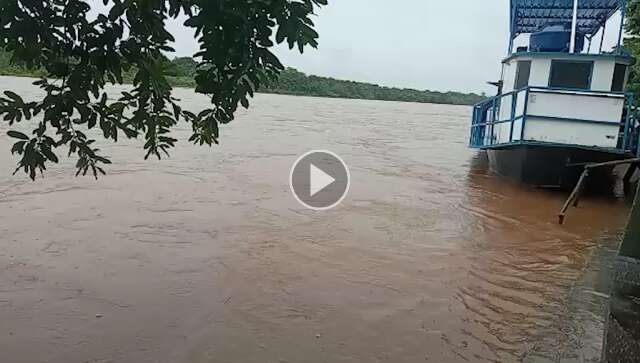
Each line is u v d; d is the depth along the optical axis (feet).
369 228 30.27
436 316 19.15
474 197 40.40
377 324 18.37
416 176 50.21
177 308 19.03
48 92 8.21
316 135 85.40
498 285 22.31
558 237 30.07
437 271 23.76
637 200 17.80
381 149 71.87
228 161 52.34
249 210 32.96
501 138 45.37
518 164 41.55
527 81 41.37
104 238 26.35
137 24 7.95
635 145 40.04
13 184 37.19
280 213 32.60
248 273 22.50
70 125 9.04
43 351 15.99
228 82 8.29
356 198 38.40
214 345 16.57
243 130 86.84
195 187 39.17
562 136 37.91
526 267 24.73
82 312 18.49
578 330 18.24
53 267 22.41
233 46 7.84
